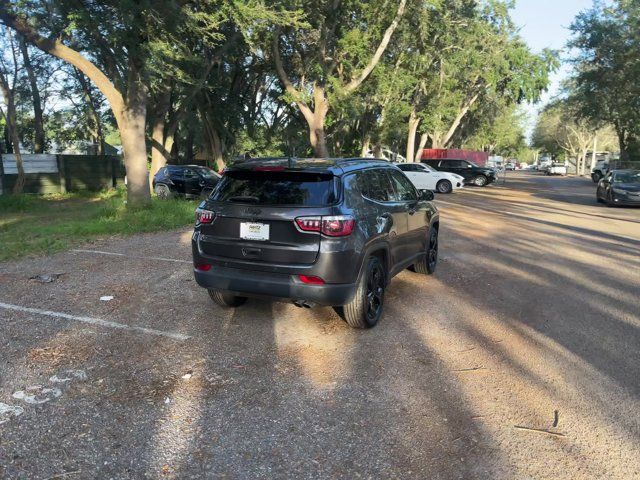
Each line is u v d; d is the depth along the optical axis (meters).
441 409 3.45
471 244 9.84
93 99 29.69
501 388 3.75
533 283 6.82
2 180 20.55
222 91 27.86
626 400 3.59
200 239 4.84
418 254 6.48
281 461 2.87
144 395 3.59
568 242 10.17
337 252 4.34
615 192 17.59
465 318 5.31
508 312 5.53
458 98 35.25
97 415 3.33
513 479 2.74
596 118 39.94
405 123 36.03
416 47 27.77
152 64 12.95
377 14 22.38
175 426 3.21
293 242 4.38
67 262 7.81
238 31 18.73
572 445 3.05
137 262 7.83
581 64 37.41
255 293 4.59
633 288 6.61
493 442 3.07
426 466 2.84
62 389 3.67
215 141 29.12
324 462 2.87
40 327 4.89
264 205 4.53
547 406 3.50
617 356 4.36
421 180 25.61
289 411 3.40
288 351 4.38
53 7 11.84
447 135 39.84
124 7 11.37
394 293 6.22
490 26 33.09
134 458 2.89
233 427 3.21
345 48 22.20
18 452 2.93
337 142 38.62
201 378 3.86
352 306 4.67
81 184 23.78
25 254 8.38
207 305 5.62
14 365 4.04
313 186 4.55
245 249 4.57
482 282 6.83
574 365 4.16
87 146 40.75
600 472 2.80
